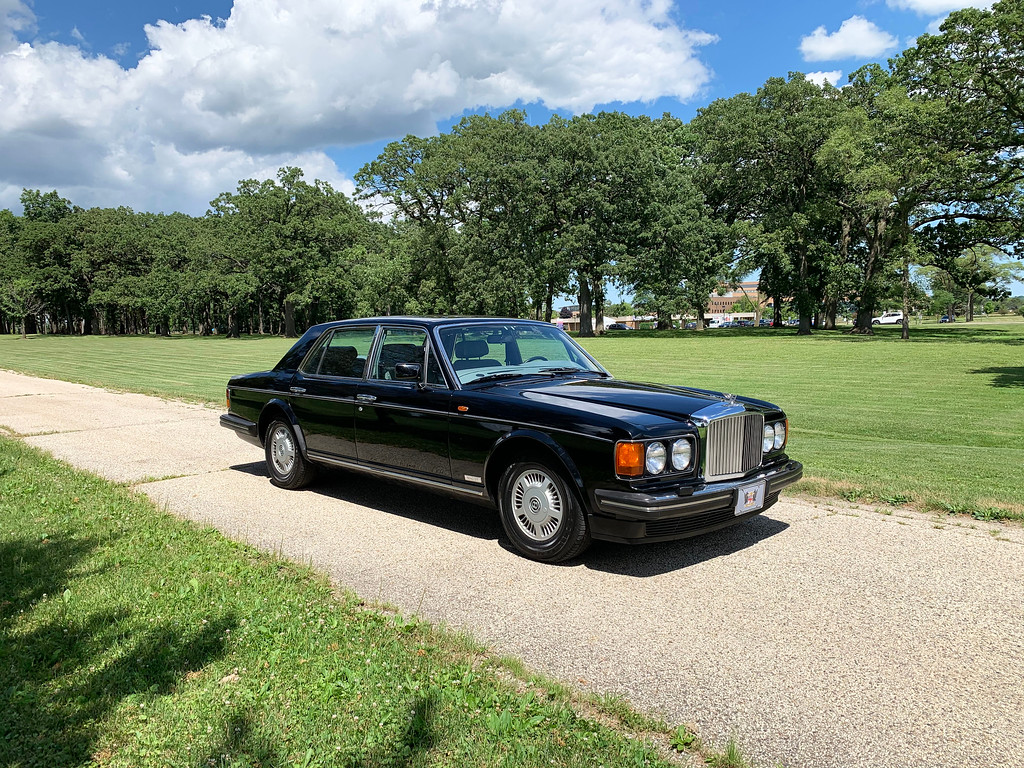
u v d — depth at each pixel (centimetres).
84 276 8519
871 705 295
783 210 5125
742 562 472
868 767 252
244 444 947
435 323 579
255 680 303
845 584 430
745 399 538
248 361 3072
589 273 5700
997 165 3816
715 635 363
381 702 283
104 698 288
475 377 552
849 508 604
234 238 7425
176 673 310
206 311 8919
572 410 466
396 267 5972
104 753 253
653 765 247
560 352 622
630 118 6059
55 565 450
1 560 460
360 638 345
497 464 509
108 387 1750
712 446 461
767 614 389
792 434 1166
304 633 350
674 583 437
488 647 346
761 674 322
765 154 5128
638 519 423
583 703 294
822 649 346
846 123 4481
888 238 4559
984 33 3519
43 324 9488
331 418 630
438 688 294
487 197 5400
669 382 2039
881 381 2045
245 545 497
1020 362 2594
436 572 460
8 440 925
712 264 5325
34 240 8219
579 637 362
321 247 7319
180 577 429
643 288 5509
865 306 4916
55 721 273
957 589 420
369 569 465
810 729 278
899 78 4000
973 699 299
